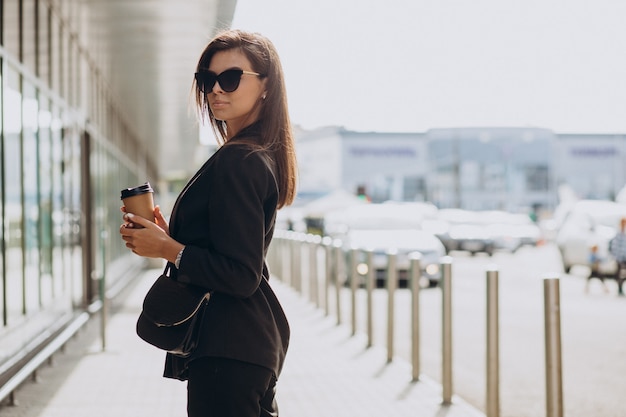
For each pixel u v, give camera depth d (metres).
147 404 6.86
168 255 2.57
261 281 2.73
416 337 8.01
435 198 65.38
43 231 9.71
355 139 63.22
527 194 68.69
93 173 14.66
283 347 2.77
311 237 16.12
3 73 7.68
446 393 6.95
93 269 14.23
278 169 2.78
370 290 10.12
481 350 10.10
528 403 7.12
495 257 34.53
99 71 15.43
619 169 68.94
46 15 9.98
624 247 16.97
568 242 22.81
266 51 2.83
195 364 2.62
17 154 8.32
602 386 7.96
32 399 7.08
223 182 2.57
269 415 2.80
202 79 2.83
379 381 7.91
